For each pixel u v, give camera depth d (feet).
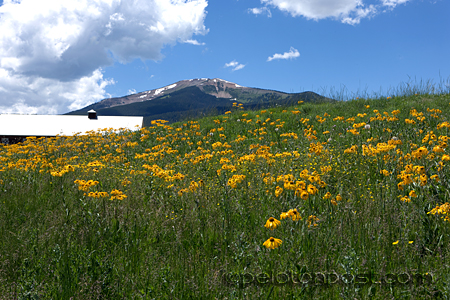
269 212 14.74
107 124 141.38
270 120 49.21
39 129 125.80
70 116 145.38
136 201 17.04
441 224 11.36
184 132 51.55
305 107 53.06
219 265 10.74
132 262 11.22
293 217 11.19
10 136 116.98
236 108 62.90
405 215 12.71
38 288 9.37
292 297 8.93
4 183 21.40
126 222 14.12
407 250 10.70
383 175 19.17
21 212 16.21
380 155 21.15
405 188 14.94
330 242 11.48
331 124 42.96
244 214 14.84
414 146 23.59
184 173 26.89
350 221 12.73
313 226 12.17
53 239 12.51
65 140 51.08
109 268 10.38
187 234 13.46
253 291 9.06
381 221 12.44
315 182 15.35
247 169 24.67
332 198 14.80
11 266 10.72
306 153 29.71
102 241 12.41
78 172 25.59
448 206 11.01
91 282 9.75
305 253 10.98
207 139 46.47
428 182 14.01
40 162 30.81
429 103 41.37
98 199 16.29
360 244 11.43
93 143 50.31
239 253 11.12
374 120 36.01
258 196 17.20
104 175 24.95
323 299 8.84
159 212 15.31
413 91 51.49
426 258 10.33
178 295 9.29
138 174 25.63
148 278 10.02
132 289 9.67
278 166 23.40
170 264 10.96
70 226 13.50
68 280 9.77
